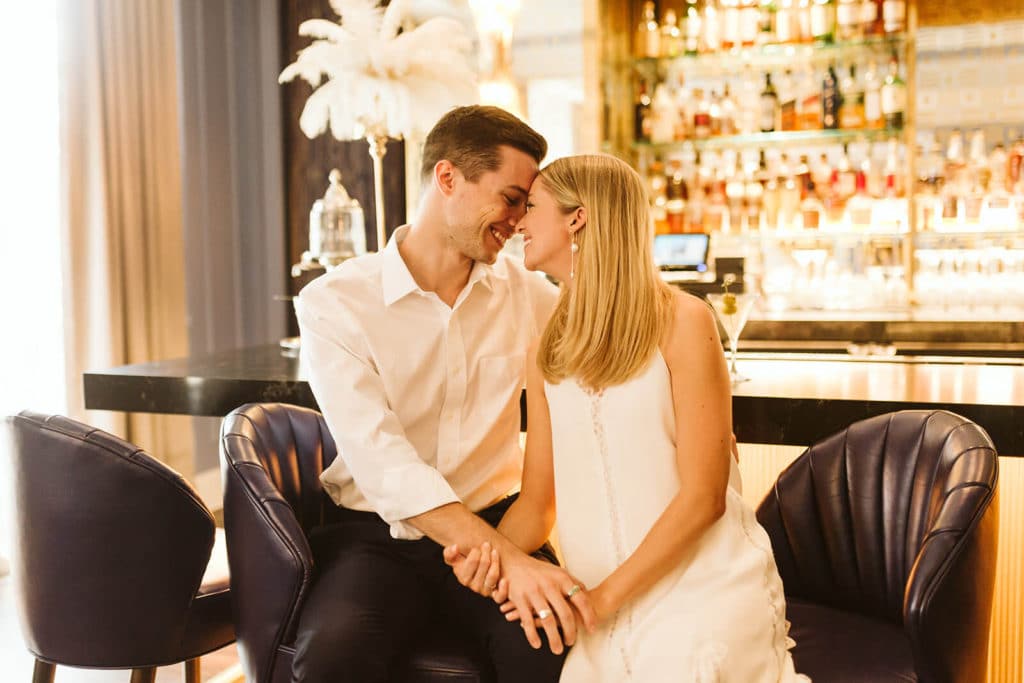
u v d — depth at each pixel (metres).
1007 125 4.05
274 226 5.07
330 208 2.93
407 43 2.67
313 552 1.73
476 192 1.72
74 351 3.81
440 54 2.70
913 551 1.58
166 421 4.32
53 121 3.77
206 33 4.68
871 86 3.98
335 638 1.49
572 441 1.56
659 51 4.29
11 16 3.57
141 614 1.71
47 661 1.76
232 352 2.90
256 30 5.01
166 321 4.30
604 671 1.48
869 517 1.69
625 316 1.50
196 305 4.66
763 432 1.97
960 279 3.98
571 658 1.50
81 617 1.70
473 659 1.54
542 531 1.67
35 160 3.70
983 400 1.85
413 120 2.67
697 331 1.49
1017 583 2.08
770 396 1.96
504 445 1.87
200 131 4.66
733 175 4.16
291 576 1.56
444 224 1.76
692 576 1.47
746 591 1.46
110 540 1.67
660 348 1.50
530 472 1.68
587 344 1.51
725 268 3.05
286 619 1.58
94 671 2.75
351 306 1.78
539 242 1.58
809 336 3.84
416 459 1.67
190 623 1.78
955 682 1.41
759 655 1.43
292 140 5.02
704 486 1.46
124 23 4.04
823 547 1.76
